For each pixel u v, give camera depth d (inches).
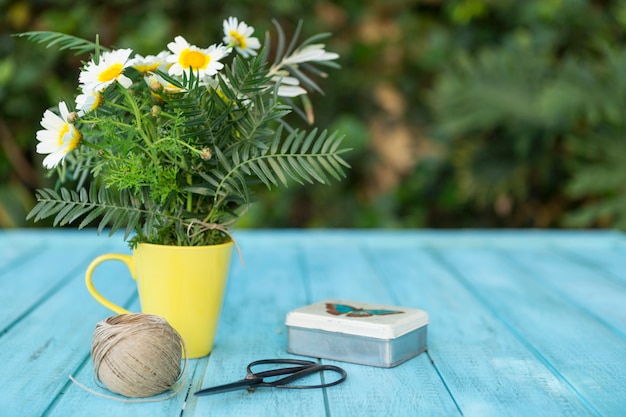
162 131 35.0
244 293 48.6
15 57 107.7
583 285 51.2
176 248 35.8
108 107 34.4
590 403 33.3
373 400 33.1
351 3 116.7
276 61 38.2
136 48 107.0
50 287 49.6
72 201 34.8
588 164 106.0
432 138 117.9
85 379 35.2
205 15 110.3
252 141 35.3
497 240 64.2
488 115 105.0
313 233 65.0
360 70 118.8
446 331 41.7
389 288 50.1
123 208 35.2
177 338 33.3
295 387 33.6
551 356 38.2
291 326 37.7
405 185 121.0
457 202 119.5
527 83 106.3
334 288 49.9
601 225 116.0
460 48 118.5
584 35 116.1
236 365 36.5
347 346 36.7
